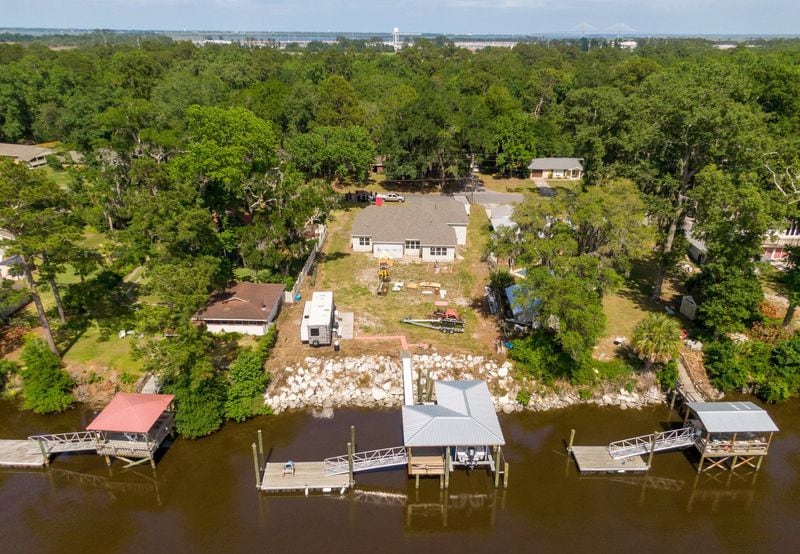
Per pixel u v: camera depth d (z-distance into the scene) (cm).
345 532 2980
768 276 5425
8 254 3622
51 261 3953
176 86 9462
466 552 2859
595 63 16538
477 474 3384
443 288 5353
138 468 3381
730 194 4066
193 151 5516
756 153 4616
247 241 5053
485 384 3662
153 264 4600
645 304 5044
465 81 12731
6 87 10700
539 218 4297
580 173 9519
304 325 4212
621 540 2952
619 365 4125
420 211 6556
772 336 4338
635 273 5709
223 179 5475
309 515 3091
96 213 6372
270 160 6088
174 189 5238
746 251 4088
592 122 6788
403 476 3384
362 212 6738
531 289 3878
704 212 4403
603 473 3381
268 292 4788
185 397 3556
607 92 6594
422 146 8256
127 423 3250
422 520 3062
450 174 9112
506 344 4319
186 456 3472
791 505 3203
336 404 3922
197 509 3114
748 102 6788
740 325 4125
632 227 4234
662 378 4059
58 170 9394
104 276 5025
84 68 13762
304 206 5316
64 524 3000
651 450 3378
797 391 4081
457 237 6481
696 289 5006
